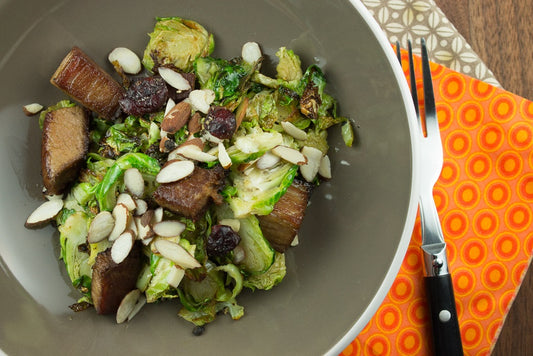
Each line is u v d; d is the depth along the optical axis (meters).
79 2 0.35
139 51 0.37
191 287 0.35
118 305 0.34
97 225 0.34
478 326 0.39
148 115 0.36
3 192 0.36
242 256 0.34
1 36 0.34
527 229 0.39
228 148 0.34
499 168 0.40
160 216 0.34
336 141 0.36
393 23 0.40
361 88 0.34
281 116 0.36
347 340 0.34
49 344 0.35
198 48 0.36
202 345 0.35
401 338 0.39
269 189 0.34
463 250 0.40
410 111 0.33
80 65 0.34
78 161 0.35
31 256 0.36
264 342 0.35
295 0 0.34
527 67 0.41
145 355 0.35
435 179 0.38
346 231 0.35
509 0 0.41
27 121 0.36
